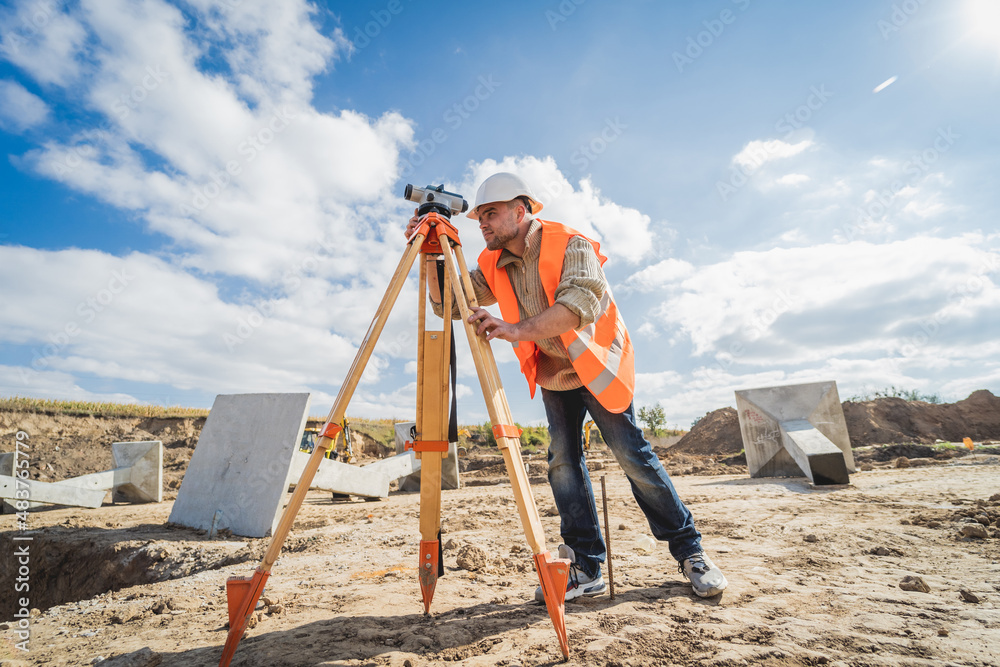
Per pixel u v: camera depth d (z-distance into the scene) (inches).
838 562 111.7
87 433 685.3
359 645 72.2
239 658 69.1
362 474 296.0
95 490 310.7
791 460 329.4
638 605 84.6
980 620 74.2
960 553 116.5
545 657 65.7
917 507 178.2
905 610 79.2
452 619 82.5
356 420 1000.9
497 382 72.9
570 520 93.8
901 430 787.4
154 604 101.6
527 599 93.3
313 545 167.0
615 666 62.2
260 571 64.9
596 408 88.9
